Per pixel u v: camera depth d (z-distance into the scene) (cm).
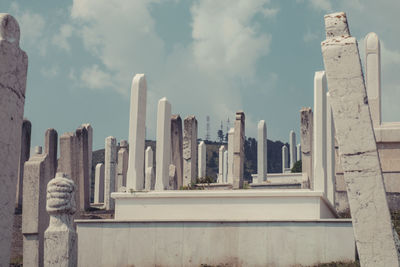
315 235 1452
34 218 1425
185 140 2380
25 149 2133
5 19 742
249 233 1489
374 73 2142
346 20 976
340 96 957
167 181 1927
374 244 929
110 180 2631
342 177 2191
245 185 2211
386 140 2097
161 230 1534
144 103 1777
